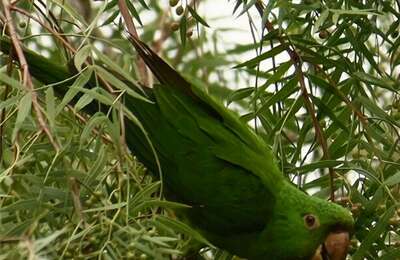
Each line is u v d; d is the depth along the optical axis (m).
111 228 6.26
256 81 8.61
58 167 6.94
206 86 11.31
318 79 8.54
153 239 6.27
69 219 6.50
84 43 7.07
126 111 6.57
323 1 8.63
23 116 6.26
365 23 8.70
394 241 8.45
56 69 7.67
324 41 9.06
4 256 5.76
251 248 8.78
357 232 8.41
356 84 8.62
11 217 6.51
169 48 12.80
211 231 8.77
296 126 9.35
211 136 8.60
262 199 8.56
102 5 7.47
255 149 8.69
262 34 8.21
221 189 8.55
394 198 8.10
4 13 7.24
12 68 7.24
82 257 6.19
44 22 8.02
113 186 7.09
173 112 8.55
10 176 6.33
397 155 8.82
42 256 5.86
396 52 9.60
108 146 6.98
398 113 8.62
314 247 8.44
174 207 6.76
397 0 8.91
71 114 7.59
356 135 8.55
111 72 7.57
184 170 8.54
